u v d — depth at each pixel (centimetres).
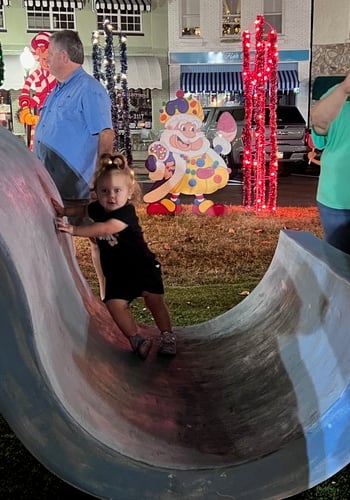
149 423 229
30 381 178
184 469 198
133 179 333
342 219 381
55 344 206
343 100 354
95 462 191
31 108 1199
